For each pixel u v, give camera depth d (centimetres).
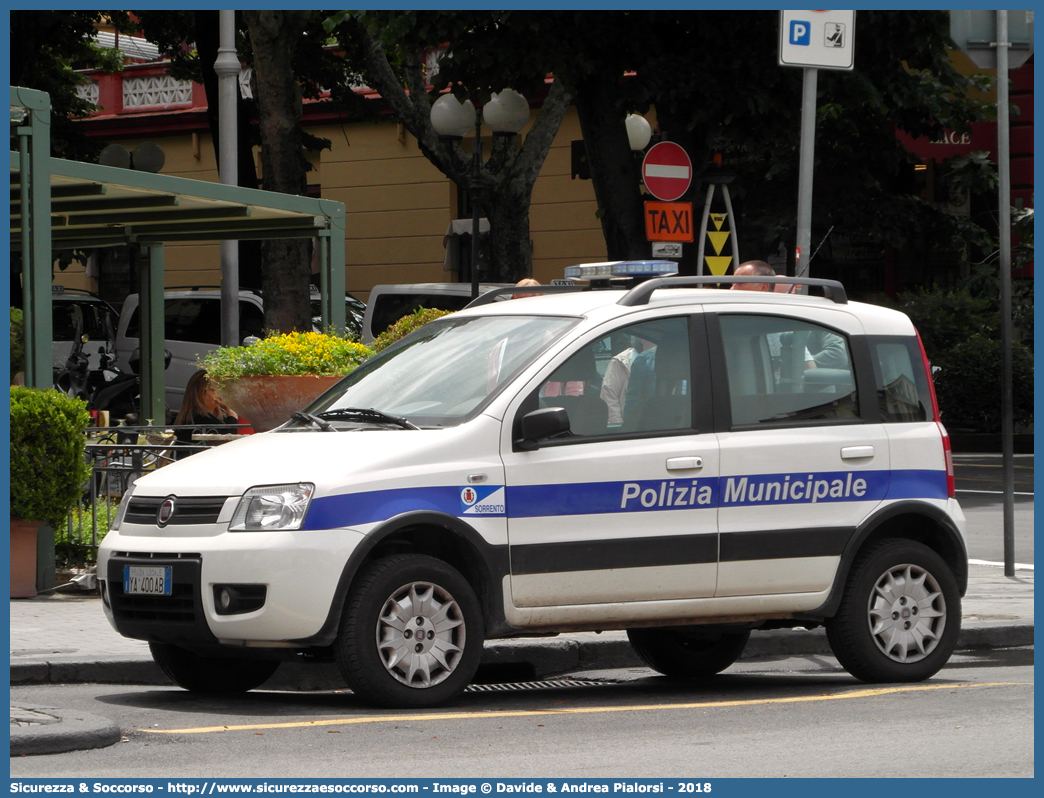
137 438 2017
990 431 4372
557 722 1089
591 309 1245
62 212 2366
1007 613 1698
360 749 973
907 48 2969
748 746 994
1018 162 4522
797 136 3033
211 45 4469
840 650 1303
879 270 4694
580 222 5056
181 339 4038
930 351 4431
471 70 2980
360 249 5497
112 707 1158
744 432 1256
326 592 1084
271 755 952
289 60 3509
